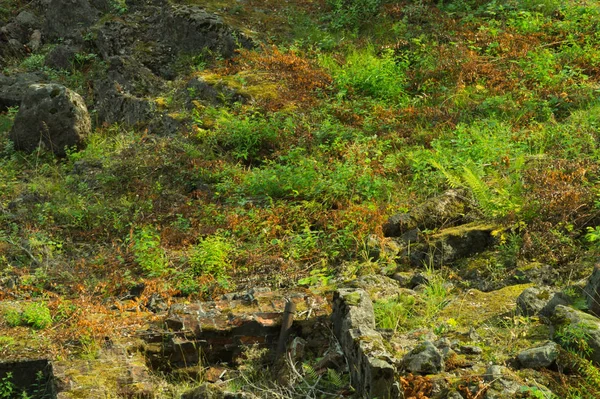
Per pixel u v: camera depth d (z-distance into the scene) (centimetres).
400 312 720
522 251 823
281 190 1077
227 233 979
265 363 702
